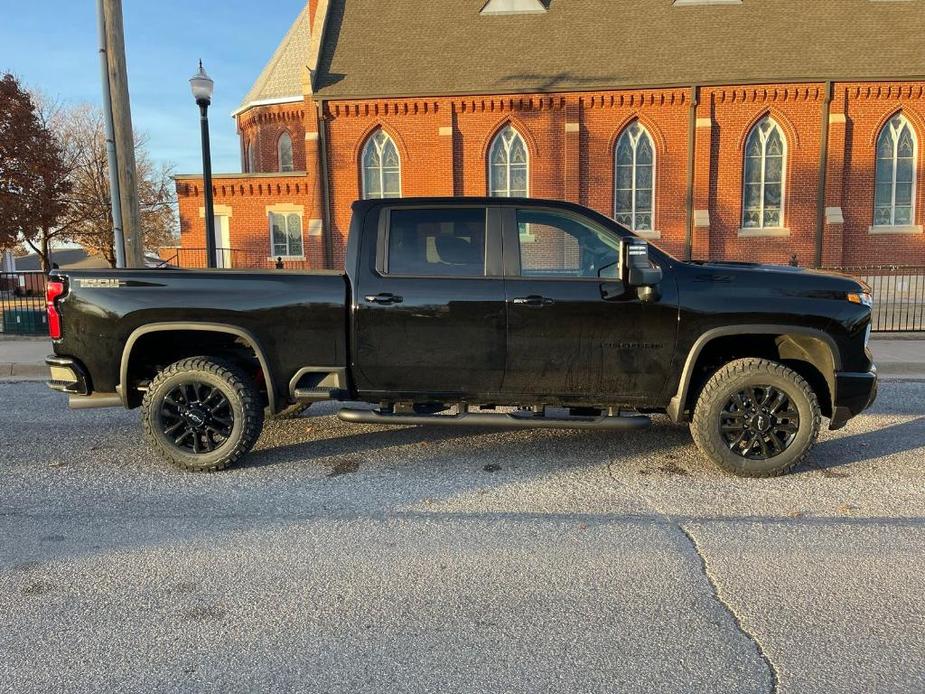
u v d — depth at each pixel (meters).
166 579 3.18
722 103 20.72
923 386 7.94
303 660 2.53
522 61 21.95
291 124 27.88
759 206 21.44
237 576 3.21
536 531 3.74
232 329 4.64
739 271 4.58
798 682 2.38
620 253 4.21
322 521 3.90
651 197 21.72
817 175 20.77
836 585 3.09
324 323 4.67
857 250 21.12
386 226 4.69
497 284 4.56
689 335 4.49
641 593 3.04
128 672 2.45
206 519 3.93
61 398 7.53
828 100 20.16
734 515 3.95
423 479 4.64
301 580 3.18
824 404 4.81
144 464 5.01
